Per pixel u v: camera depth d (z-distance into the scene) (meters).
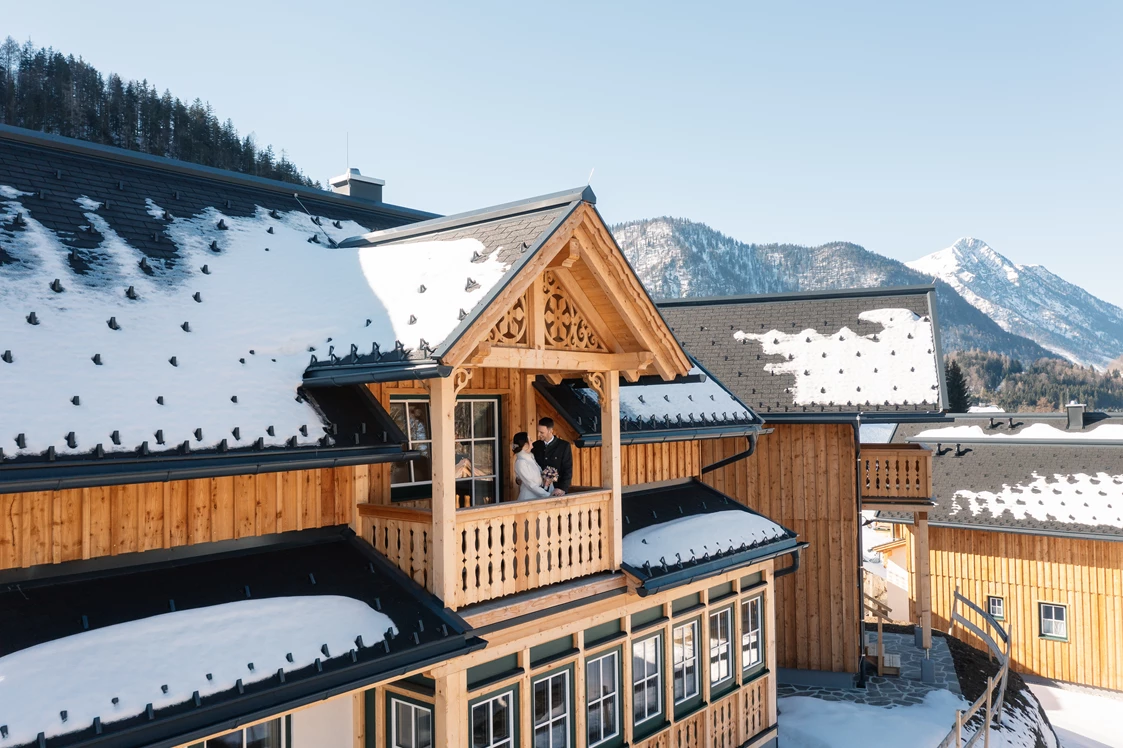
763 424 15.23
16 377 6.38
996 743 15.17
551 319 9.52
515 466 9.64
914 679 18.27
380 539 8.66
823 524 17.94
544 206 9.01
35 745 5.11
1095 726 20.42
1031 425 28.06
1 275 7.43
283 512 8.30
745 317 21.22
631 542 11.34
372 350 7.87
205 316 8.34
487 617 8.52
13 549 6.55
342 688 6.73
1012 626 24.14
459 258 8.87
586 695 10.13
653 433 12.26
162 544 7.40
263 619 6.95
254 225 10.91
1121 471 24.56
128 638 6.23
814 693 17.38
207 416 7.07
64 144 9.95
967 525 24.22
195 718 5.88
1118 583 22.83
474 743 8.67
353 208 13.41
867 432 65.56
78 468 6.02
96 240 8.73
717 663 12.77
